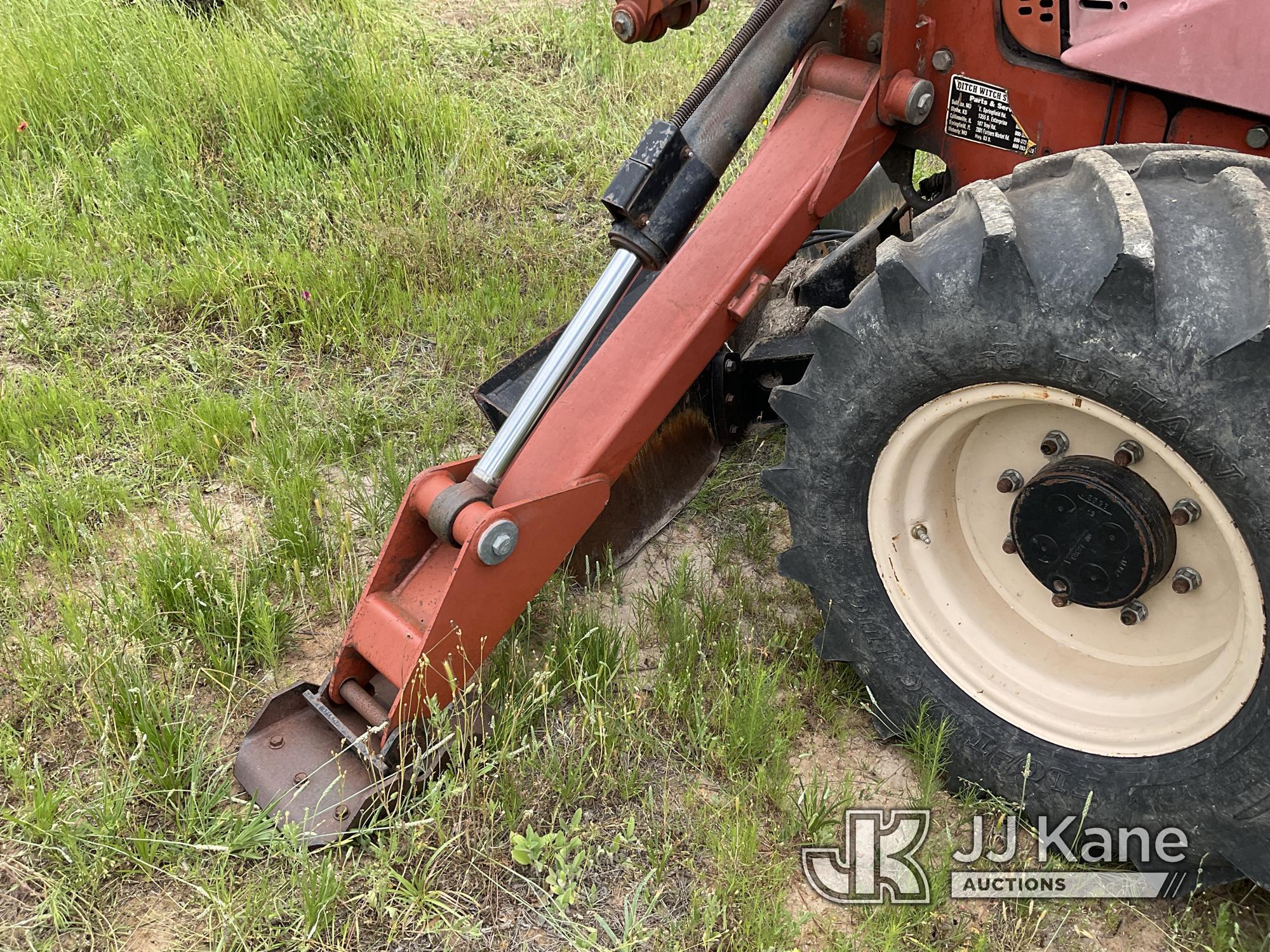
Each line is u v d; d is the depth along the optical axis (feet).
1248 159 6.40
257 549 9.31
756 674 7.91
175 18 16.47
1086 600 6.93
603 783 7.48
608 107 16.49
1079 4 7.13
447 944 6.54
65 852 6.70
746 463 10.64
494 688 7.82
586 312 7.64
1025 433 7.13
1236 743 6.23
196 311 12.12
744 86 7.75
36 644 8.31
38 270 12.41
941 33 7.83
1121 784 6.81
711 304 7.77
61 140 14.57
